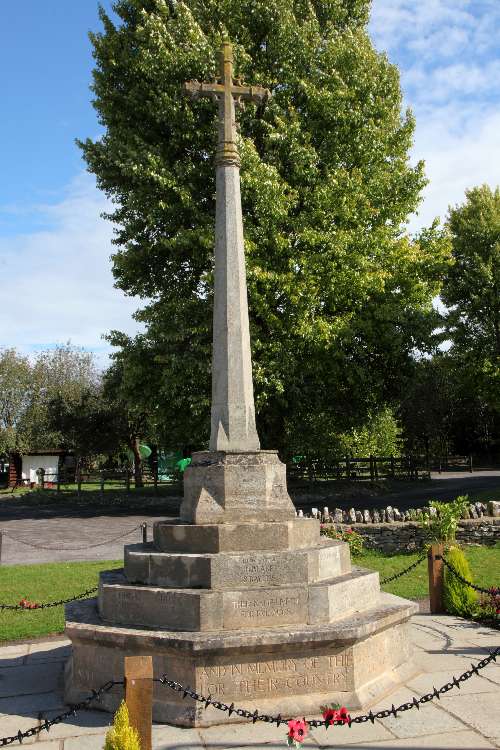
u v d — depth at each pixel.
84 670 6.55
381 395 26.25
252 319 22.20
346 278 20.95
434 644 8.35
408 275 23.91
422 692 6.58
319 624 6.30
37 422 47.69
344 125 21.77
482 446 54.22
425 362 27.08
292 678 6.04
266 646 5.93
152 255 23.22
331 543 7.31
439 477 37.06
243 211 21.30
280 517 7.04
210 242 19.73
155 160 20.84
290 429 25.86
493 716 5.98
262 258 20.56
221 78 8.29
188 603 6.20
